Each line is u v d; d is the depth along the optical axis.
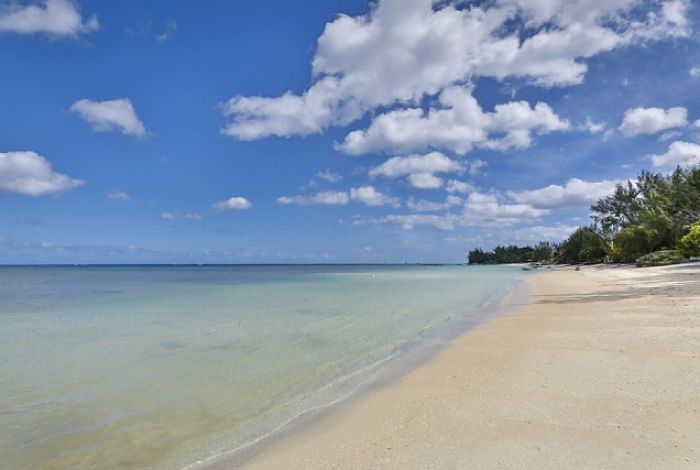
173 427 6.29
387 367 9.48
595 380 7.09
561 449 4.66
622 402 5.98
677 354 8.36
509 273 77.75
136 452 5.47
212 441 5.76
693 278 27.56
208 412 6.91
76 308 23.17
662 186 75.31
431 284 44.69
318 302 25.38
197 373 9.27
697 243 46.97
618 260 68.88
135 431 6.15
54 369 9.66
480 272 90.50
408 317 17.89
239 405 7.22
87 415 6.83
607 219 85.88
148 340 13.17
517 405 6.21
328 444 5.43
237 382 8.56
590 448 4.64
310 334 13.99
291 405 7.15
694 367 7.41
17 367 9.86
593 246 85.88
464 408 6.27
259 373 9.24
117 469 5.03
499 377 7.77
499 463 4.45
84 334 14.41
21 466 5.14
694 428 4.97
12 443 5.79
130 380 8.75
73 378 8.92
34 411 7.01
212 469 4.94
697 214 55.78
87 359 10.62
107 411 7.00
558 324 13.30
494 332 12.81
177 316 19.22
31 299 29.61
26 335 14.33
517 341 11.07
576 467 4.24
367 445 5.28
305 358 10.61
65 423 6.49
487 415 5.90
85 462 5.22
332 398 7.44
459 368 8.77
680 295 18.08
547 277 46.78
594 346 9.67
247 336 13.72
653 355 8.42
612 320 13.12
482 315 17.27
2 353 11.41
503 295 26.78
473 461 4.55
